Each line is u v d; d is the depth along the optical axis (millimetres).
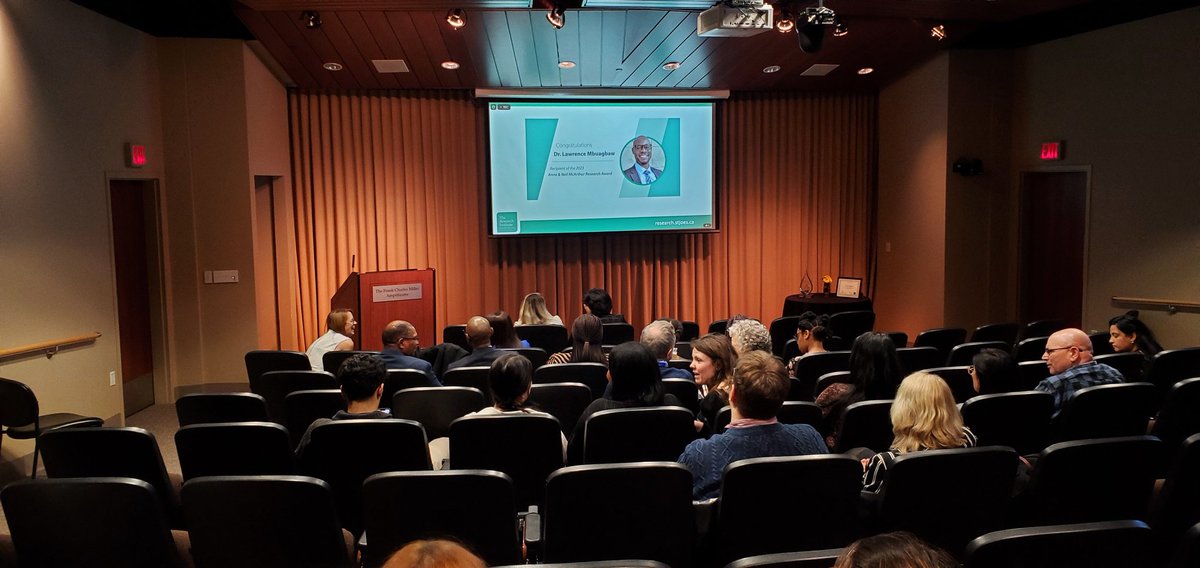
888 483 2557
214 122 7562
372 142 9070
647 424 3252
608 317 7055
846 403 3789
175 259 7637
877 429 3426
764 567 1781
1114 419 3730
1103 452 2658
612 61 8070
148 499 2420
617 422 3236
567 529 2521
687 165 9719
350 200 9047
